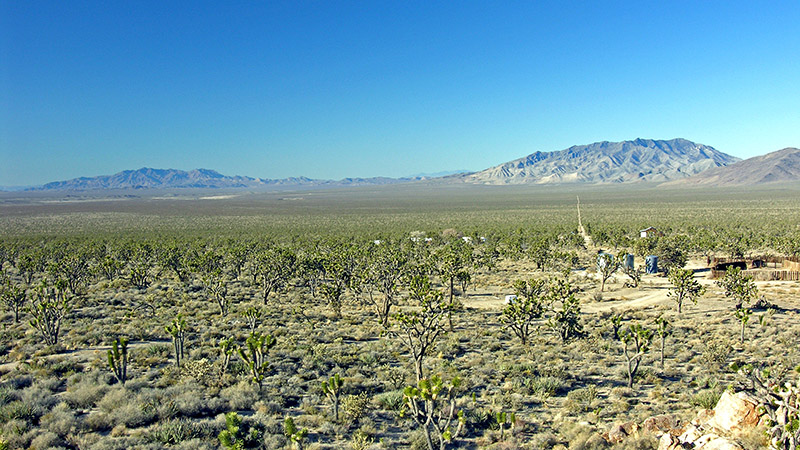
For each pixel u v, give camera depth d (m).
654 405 22.55
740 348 32.31
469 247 81.81
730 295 48.03
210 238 117.69
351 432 19.41
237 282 63.66
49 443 16.75
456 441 18.52
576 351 32.41
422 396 16.61
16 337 35.22
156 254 83.88
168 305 48.12
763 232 103.25
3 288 55.12
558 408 22.34
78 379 24.73
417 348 27.73
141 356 29.72
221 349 31.58
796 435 13.55
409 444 18.42
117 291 55.91
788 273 56.91
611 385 25.66
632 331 26.62
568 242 94.19
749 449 14.50
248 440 17.33
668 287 56.41
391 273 51.03
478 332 38.09
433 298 35.34
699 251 81.19
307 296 55.75
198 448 16.69
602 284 56.72
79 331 36.25
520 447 17.83
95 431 18.56
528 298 36.69
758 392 15.38
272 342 24.64
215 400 21.53
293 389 24.30
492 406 22.25
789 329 36.28
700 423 17.05
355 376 26.69
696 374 27.11
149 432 18.17
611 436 17.81
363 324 41.53
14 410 19.30
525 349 32.66
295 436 16.52
